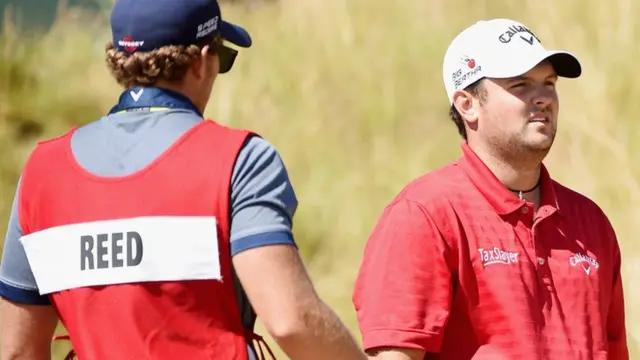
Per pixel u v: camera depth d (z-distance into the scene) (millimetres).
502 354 11719
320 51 30781
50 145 10227
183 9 9930
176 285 9469
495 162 12422
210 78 10273
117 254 9570
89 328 9703
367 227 25547
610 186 24953
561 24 29016
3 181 26844
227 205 9492
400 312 11695
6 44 31453
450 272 11852
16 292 10250
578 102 27078
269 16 33344
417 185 12344
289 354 9336
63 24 33656
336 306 23453
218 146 9656
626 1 28703
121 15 10000
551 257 12156
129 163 9758
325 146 28156
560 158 26078
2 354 10258
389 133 28125
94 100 30625
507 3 30469
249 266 9344
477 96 12445
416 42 30344
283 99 29812
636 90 26875
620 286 12945
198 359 9523
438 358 11922
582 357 11859
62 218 9844
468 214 12023
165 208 9531
